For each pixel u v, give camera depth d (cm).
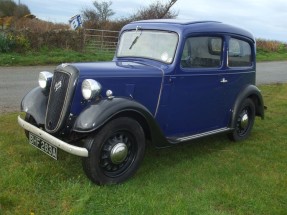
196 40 514
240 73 602
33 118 475
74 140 435
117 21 2439
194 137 521
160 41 512
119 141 429
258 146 605
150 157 525
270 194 428
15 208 365
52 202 383
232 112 596
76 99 420
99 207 379
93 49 2011
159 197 407
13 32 1670
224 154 559
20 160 476
